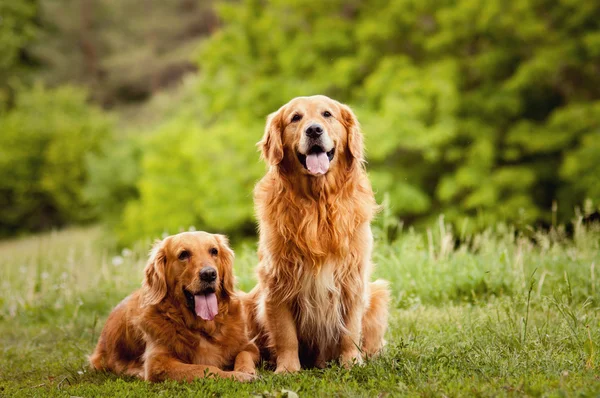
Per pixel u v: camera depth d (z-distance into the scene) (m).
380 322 5.54
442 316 6.42
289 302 5.16
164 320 5.12
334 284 5.14
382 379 4.21
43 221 30.64
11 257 13.99
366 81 17.44
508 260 7.57
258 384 4.34
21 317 8.73
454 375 4.11
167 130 20.17
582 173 15.22
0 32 41.09
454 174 16.30
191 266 5.11
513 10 16.42
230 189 16.70
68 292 9.02
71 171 29.81
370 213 5.32
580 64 16.38
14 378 5.34
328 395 3.92
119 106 41.88
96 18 43.34
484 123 16.66
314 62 18.06
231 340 5.26
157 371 4.88
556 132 15.94
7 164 29.28
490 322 5.54
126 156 24.14
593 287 6.61
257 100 18.23
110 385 4.70
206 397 4.19
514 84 15.80
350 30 18.50
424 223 15.87
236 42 20.08
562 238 8.30
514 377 4.06
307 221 5.06
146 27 41.81
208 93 20.28
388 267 8.10
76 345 6.59
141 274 9.42
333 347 5.34
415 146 15.53
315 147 5.00
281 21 19.38
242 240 17.23
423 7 17.33
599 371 4.02
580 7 16.38
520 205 15.15
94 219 30.39
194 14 42.28
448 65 16.55
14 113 32.59
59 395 4.45
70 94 34.06
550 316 5.89
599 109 15.61
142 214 19.91
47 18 42.94
